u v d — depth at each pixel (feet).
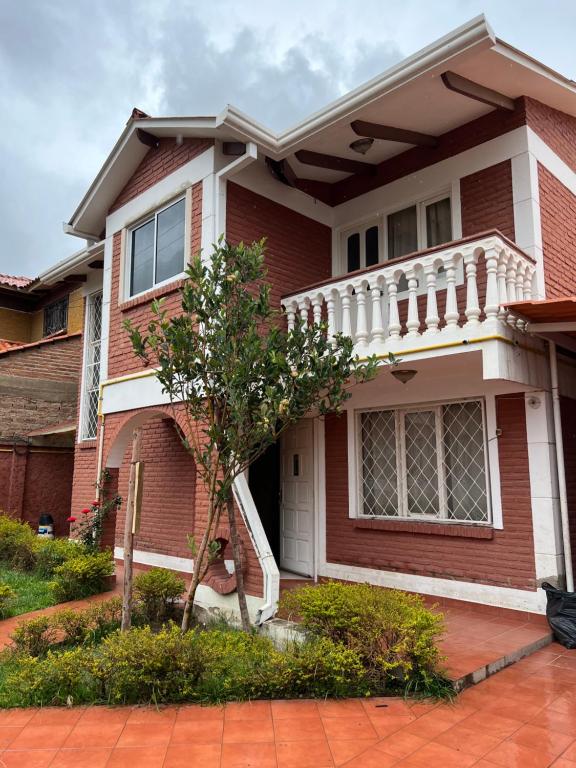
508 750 12.39
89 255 35.94
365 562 26.32
